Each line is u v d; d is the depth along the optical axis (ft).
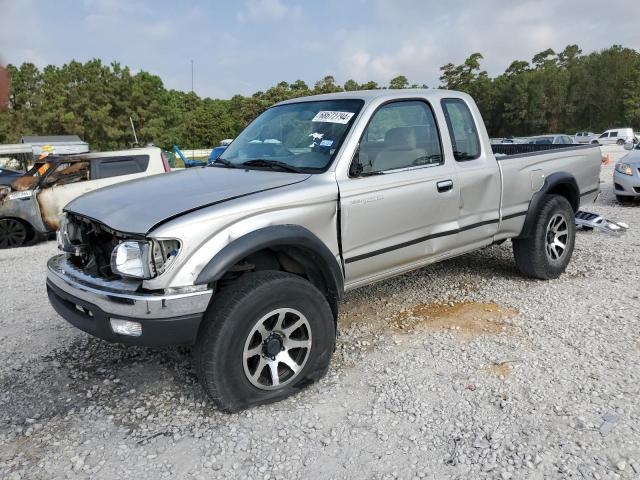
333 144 11.73
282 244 10.02
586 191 18.54
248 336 9.67
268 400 10.25
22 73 139.44
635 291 15.97
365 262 11.94
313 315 10.48
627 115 205.67
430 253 13.46
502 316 14.33
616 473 8.13
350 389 10.84
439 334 13.33
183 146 206.80
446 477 8.18
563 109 220.02
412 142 12.98
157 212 9.47
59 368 12.16
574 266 18.80
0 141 135.85
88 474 8.48
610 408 9.78
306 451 8.94
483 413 9.80
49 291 11.28
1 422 10.00
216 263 9.14
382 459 8.66
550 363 11.56
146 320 8.95
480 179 14.28
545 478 8.07
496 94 229.45
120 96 151.33
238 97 261.65
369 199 11.62
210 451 9.02
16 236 28.17
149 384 11.35
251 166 12.54
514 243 17.04
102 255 10.42
